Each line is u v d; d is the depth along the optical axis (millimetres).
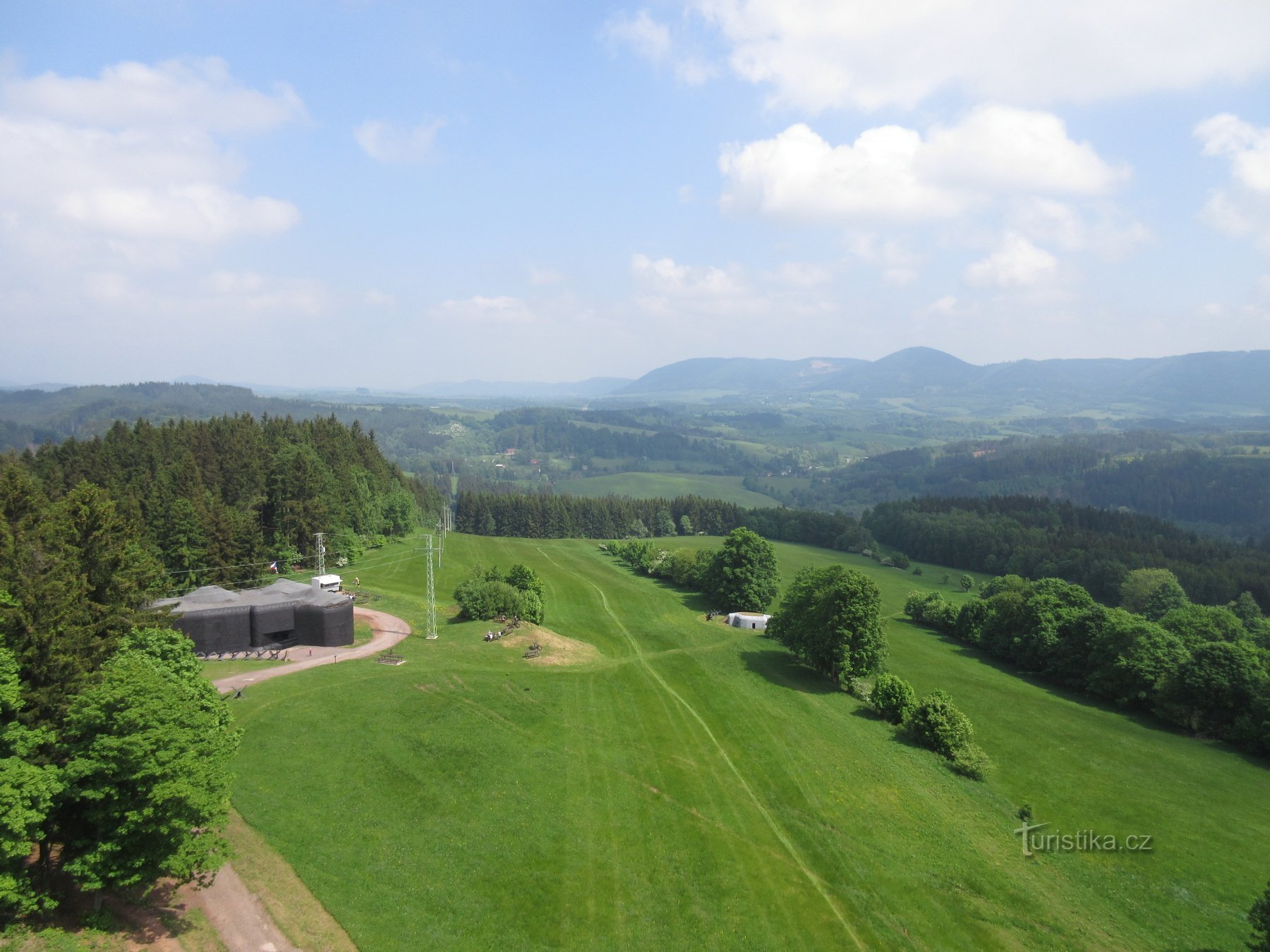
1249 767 77438
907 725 76688
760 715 74375
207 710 46156
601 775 57906
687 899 44281
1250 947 43438
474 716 64312
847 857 50500
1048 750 78812
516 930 40125
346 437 187375
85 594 53469
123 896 36344
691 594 147000
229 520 111812
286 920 37625
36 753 36094
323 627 84812
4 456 123875
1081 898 50375
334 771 53094
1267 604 149000
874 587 91875
